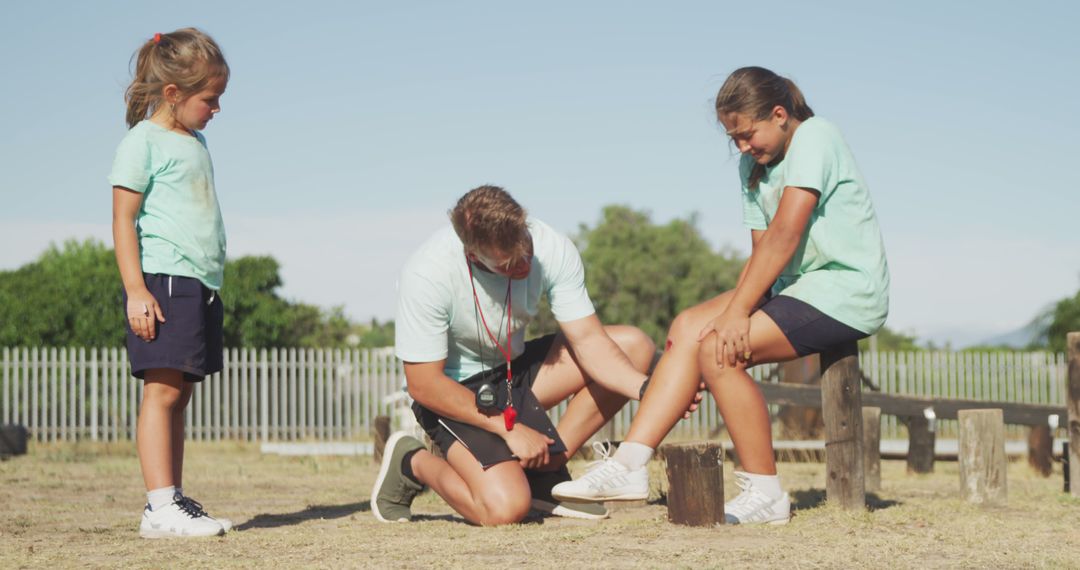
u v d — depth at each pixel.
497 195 3.96
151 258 4.16
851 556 3.52
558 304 4.46
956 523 4.39
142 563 3.51
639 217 33.00
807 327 4.21
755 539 3.89
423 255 4.27
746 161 4.54
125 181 4.11
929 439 8.91
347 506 5.75
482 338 4.36
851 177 4.21
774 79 4.21
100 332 18.28
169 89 4.22
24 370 16.89
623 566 3.31
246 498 6.40
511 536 4.02
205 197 4.26
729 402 4.23
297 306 20.94
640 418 4.21
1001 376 17.72
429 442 6.03
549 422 4.47
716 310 4.28
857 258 4.23
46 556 3.70
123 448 15.05
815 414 12.34
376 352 17.95
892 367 17.77
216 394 17.16
